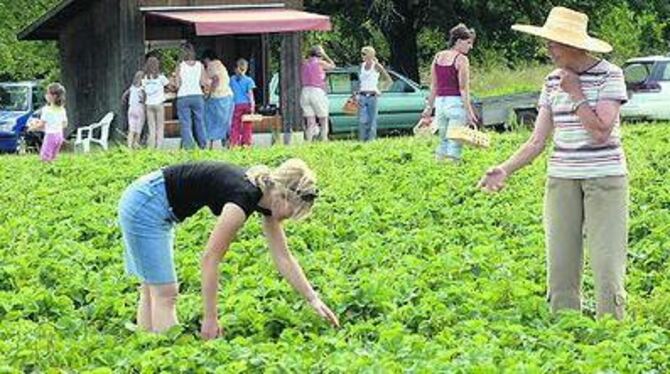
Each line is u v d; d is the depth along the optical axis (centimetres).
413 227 1809
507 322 1186
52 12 4234
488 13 5238
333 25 5328
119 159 2898
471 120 2512
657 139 2966
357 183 2281
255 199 1122
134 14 3878
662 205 1909
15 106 4641
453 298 1279
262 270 1445
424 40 5781
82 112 4306
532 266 1447
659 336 1139
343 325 1233
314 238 1695
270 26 3762
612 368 1037
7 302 1328
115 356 1122
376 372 1013
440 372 1007
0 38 5653
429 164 2519
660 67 4184
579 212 1229
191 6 3922
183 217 1166
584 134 1211
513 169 1245
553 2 5319
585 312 1295
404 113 4184
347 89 4153
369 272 1462
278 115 3984
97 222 1852
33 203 2183
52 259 1527
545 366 1030
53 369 1095
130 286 1416
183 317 1235
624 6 5572
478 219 1820
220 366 1052
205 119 3469
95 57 4141
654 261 1516
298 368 1048
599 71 1203
